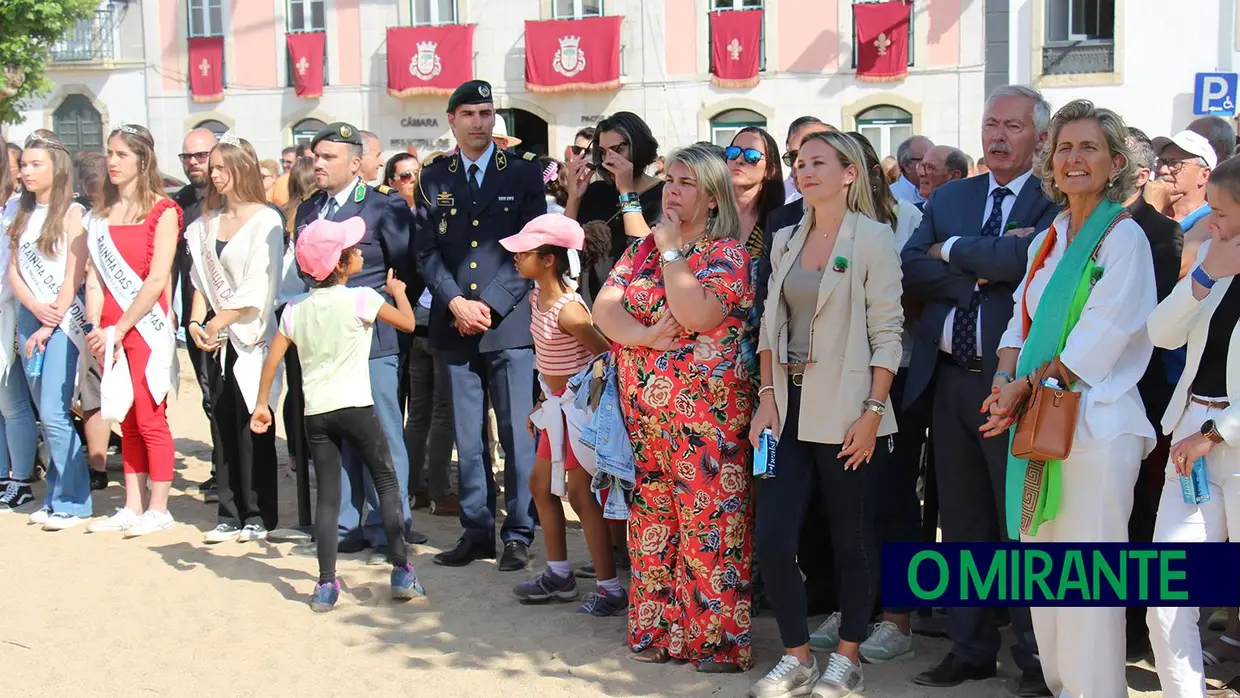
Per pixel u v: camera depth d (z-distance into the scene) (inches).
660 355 190.1
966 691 183.5
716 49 956.0
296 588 239.6
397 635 212.8
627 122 241.3
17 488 305.9
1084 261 161.2
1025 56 875.4
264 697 186.4
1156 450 188.4
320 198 268.1
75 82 1082.1
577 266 238.4
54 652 205.2
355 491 262.2
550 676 193.2
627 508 201.8
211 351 269.4
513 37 995.9
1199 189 212.2
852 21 935.7
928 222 197.3
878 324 175.6
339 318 221.8
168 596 234.7
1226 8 820.6
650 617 200.7
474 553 254.4
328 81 1035.9
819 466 180.7
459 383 251.6
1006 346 170.9
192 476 343.0
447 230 251.8
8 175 312.7
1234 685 182.1
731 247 187.9
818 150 177.8
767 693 179.5
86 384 303.1
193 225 274.4
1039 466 162.7
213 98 1055.0
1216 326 158.2
